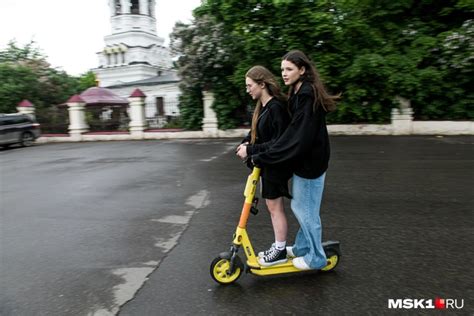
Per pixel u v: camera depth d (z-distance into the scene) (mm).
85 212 5422
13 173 9336
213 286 3049
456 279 3031
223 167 8688
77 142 18625
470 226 4254
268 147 2785
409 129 13914
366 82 13977
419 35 14305
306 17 13695
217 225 4598
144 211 5344
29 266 3605
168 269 3416
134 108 17969
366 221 4539
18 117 17906
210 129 16578
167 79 39344
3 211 5641
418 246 3723
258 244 3914
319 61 13836
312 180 2854
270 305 2736
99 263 3615
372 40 14711
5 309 2844
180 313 2686
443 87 13688
